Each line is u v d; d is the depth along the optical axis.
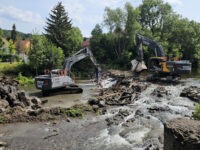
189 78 43.78
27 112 20.09
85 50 36.81
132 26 69.94
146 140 13.84
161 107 20.95
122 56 67.56
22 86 40.38
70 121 18.50
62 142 14.36
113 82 37.09
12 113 19.86
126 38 71.00
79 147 13.55
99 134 15.48
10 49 78.31
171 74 35.75
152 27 79.50
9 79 32.97
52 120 18.86
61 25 67.00
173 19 77.25
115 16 70.88
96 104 23.02
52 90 30.77
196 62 72.88
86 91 33.19
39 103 24.89
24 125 17.81
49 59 53.91
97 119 18.92
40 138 15.12
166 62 35.69
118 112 20.39
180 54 71.06
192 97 24.69
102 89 32.34
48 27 67.50
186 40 73.94
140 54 38.28
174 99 24.69
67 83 31.31
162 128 15.88
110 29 72.31
